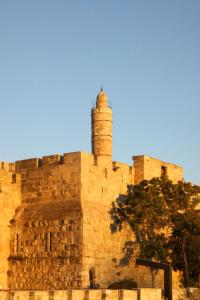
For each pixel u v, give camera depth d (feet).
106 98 250.16
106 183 221.05
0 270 213.66
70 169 213.25
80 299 129.49
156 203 212.02
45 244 210.38
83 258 201.87
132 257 222.69
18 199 223.30
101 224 212.23
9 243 217.97
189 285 205.67
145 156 235.81
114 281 213.25
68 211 208.23
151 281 228.22
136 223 211.82
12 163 228.02
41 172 220.02
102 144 245.45
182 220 212.84
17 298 118.42
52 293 124.57
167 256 207.62
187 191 220.84
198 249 207.82
